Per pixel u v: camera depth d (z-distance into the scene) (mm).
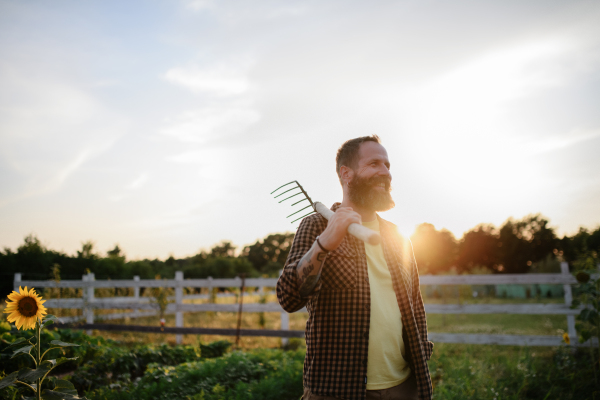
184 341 8820
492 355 6418
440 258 52781
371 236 1396
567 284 6648
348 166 2021
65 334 6625
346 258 1828
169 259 33281
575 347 5922
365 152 1983
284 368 5203
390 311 1893
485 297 23969
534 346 7051
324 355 1787
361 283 1827
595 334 5242
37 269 18844
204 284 9102
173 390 4578
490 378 4887
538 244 52094
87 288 10078
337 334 1783
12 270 18188
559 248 50531
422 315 2139
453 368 5398
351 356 1757
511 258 52688
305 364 1903
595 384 4789
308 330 1906
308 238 1912
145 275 23078
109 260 21906
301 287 1673
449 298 18312
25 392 3500
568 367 5375
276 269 38969
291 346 8164
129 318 11664
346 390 1729
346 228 1579
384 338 1833
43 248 19750
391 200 1952
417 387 1938
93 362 5539
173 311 9172
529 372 5125
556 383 4926
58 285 10359
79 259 20375
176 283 9250
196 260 34312
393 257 1982
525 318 11656
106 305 9695
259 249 58094
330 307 1809
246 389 4555
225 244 52031
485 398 4359
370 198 1926
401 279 1954
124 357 5691
